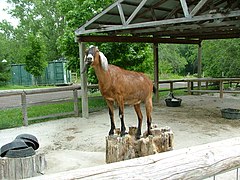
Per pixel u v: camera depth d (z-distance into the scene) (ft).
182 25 22.80
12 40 99.04
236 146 4.38
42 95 47.21
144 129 20.12
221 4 23.20
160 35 31.37
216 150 4.15
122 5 21.33
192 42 37.81
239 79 34.63
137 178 3.29
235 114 22.95
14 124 23.75
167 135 13.56
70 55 31.76
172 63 84.99
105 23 24.73
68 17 30.71
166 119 23.72
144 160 3.52
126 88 13.42
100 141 18.02
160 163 3.54
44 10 91.50
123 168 3.31
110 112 14.03
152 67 35.63
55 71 72.74
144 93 14.05
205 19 17.02
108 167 3.27
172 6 23.09
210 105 30.42
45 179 2.94
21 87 68.33
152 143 13.03
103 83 13.03
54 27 91.20
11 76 76.28
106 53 30.19
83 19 29.43
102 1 29.86
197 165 3.78
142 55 32.14
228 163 4.14
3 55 79.36
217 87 44.65
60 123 23.75
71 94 47.70
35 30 93.91
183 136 18.33
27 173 12.03
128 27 20.85
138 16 23.81
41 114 27.99
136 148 13.12
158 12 24.12
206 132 19.24
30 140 13.56
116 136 13.66
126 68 32.35
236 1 21.16
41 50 68.49
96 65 12.76
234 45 47.55
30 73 70.33
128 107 30.86
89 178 3.08
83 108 25.54
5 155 12.39
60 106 33.19
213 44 50.98
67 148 16.83
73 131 20.90
